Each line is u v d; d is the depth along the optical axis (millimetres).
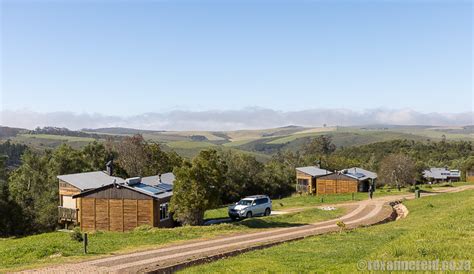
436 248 17953
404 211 46281
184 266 21469
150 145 77500
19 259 23688
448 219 27094
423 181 97375
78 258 23219
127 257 23281
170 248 25875
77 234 29047
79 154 68375
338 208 48969
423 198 53219
